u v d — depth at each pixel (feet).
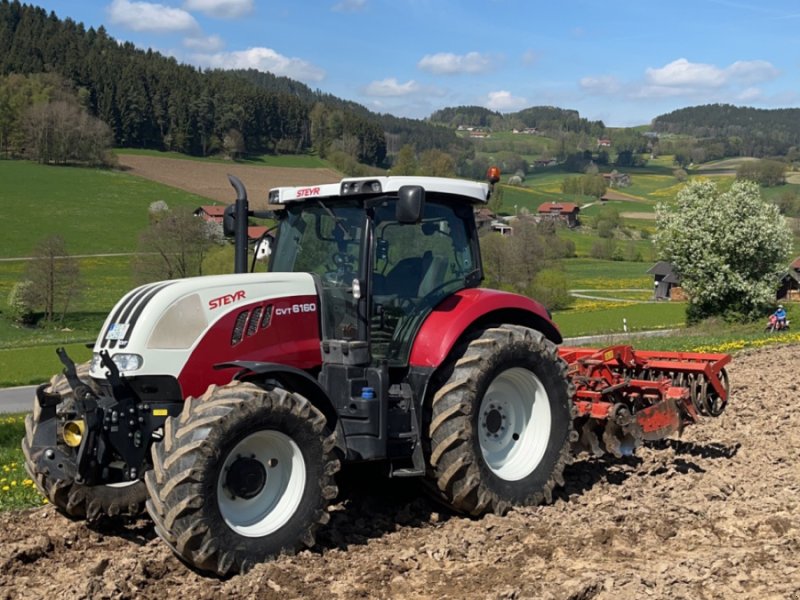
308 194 21.57
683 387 25.86
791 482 24.53
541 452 22.27
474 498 20.71
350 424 19.70
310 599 16.12
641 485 24.20
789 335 93.97
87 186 346.33
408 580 17.16
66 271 187.52
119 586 16.20
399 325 20.97
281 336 19.85
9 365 127.95
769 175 527.81
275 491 18.37
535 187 592.60
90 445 17.88
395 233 21.26
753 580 16.53
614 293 245.65
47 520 21.49
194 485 16.65
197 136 450.30
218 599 16.08
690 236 143.02
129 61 533.55
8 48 540.93
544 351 22.33
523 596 15.84
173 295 18.95
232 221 23.53
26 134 385.91
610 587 16.17
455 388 20.42
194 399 17.85
